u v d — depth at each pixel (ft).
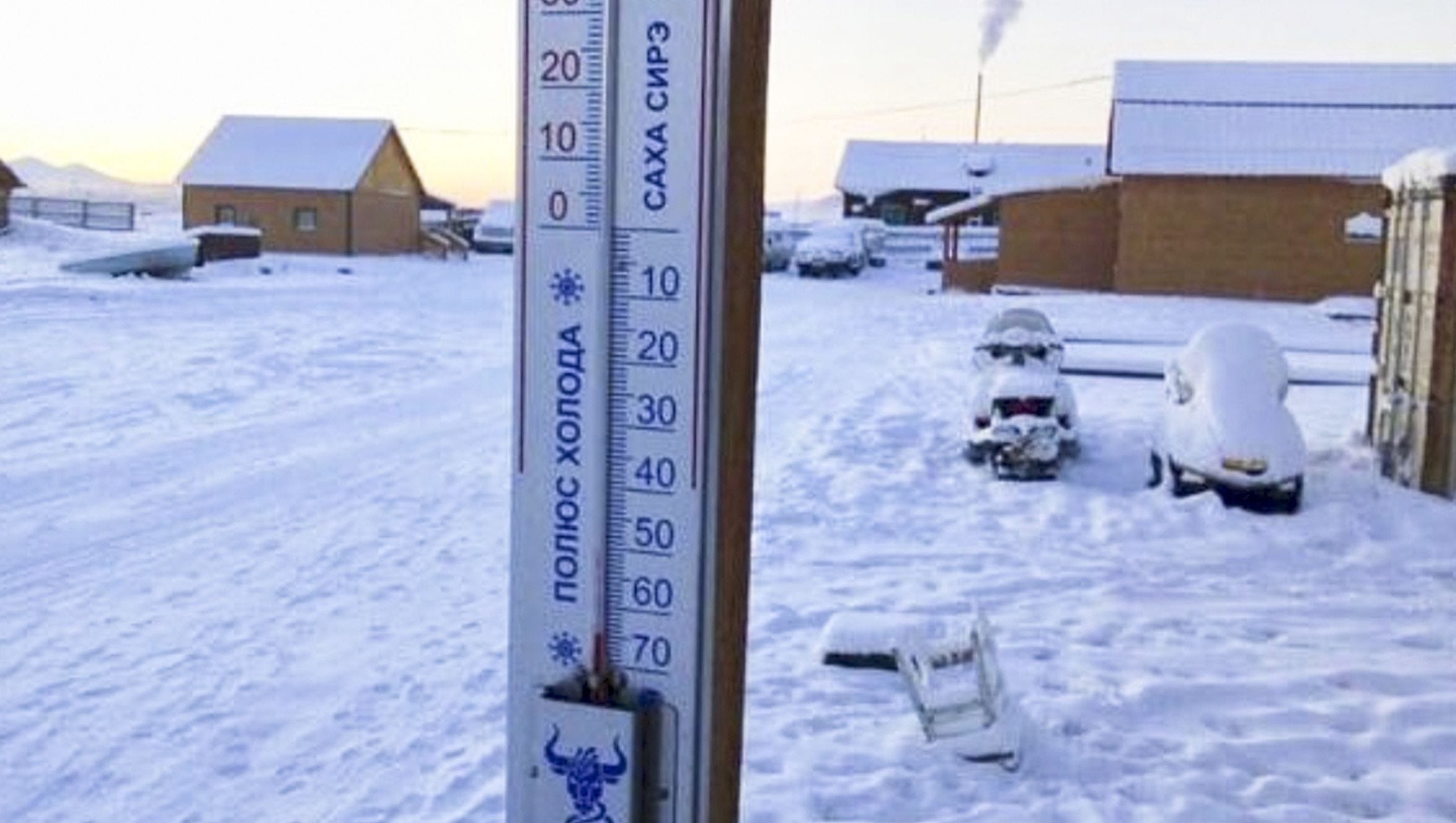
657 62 7.11
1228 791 16.15
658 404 7.25
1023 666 20.36
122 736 17.65
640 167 7.18
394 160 177.27
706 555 7.26
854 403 47.75
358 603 23.41
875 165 213.05
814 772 16.46
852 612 21.90
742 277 7.25
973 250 157.99
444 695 19.15
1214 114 124.06
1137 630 22.45
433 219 197.57
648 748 7.37
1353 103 123.34
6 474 32.48
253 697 18.99
